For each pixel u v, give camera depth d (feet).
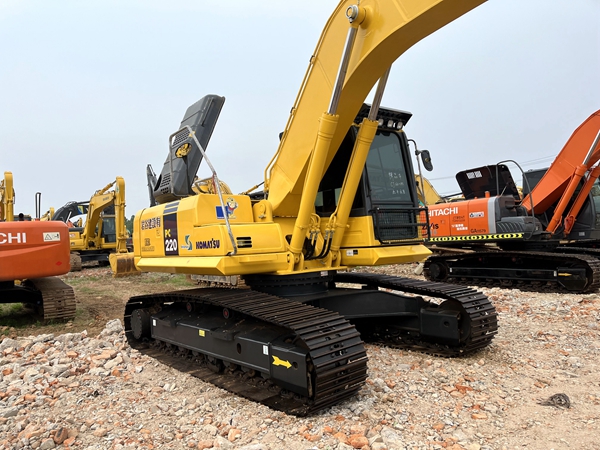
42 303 30.22
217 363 17.04
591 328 22.18
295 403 13.73
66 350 20.70
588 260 31.99
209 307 18.42
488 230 37.60
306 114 16.53
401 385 15.12
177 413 13.73
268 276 17.47
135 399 15.02
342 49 15.03
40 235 27.02
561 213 36.04
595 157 34.94
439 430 12.03
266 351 14.34
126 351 20.66
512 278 35.63
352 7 13.41
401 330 20.35
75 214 87.15
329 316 14.11
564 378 15.69
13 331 27.04
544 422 12.42
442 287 19.48
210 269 16.62
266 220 17.88
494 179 41.37
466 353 18.37
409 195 19.51
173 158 20.75
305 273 17.48
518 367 16.89
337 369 12.80
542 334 21.38
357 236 17.93
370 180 18.12
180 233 18.49
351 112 15.66
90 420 13.38
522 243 38.42
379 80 15.33
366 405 13.50
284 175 17.67
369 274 22.86
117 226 62.49
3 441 12.37
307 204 16.11
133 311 22.66
